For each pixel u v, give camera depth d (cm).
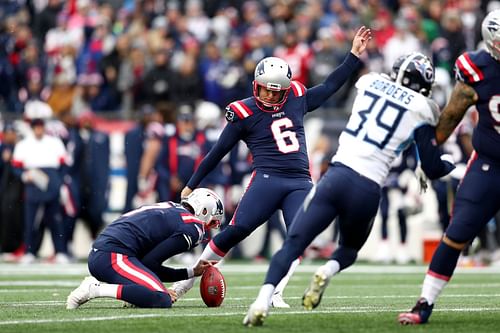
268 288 2047
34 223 5056
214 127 5181
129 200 5216
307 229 2077
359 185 2069
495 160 2134
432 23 6322
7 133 5244
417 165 2111
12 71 6038
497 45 2080
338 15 6300
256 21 6281
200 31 6569
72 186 5162
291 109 2672
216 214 2611
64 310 2452
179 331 1981
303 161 2652
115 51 6003
